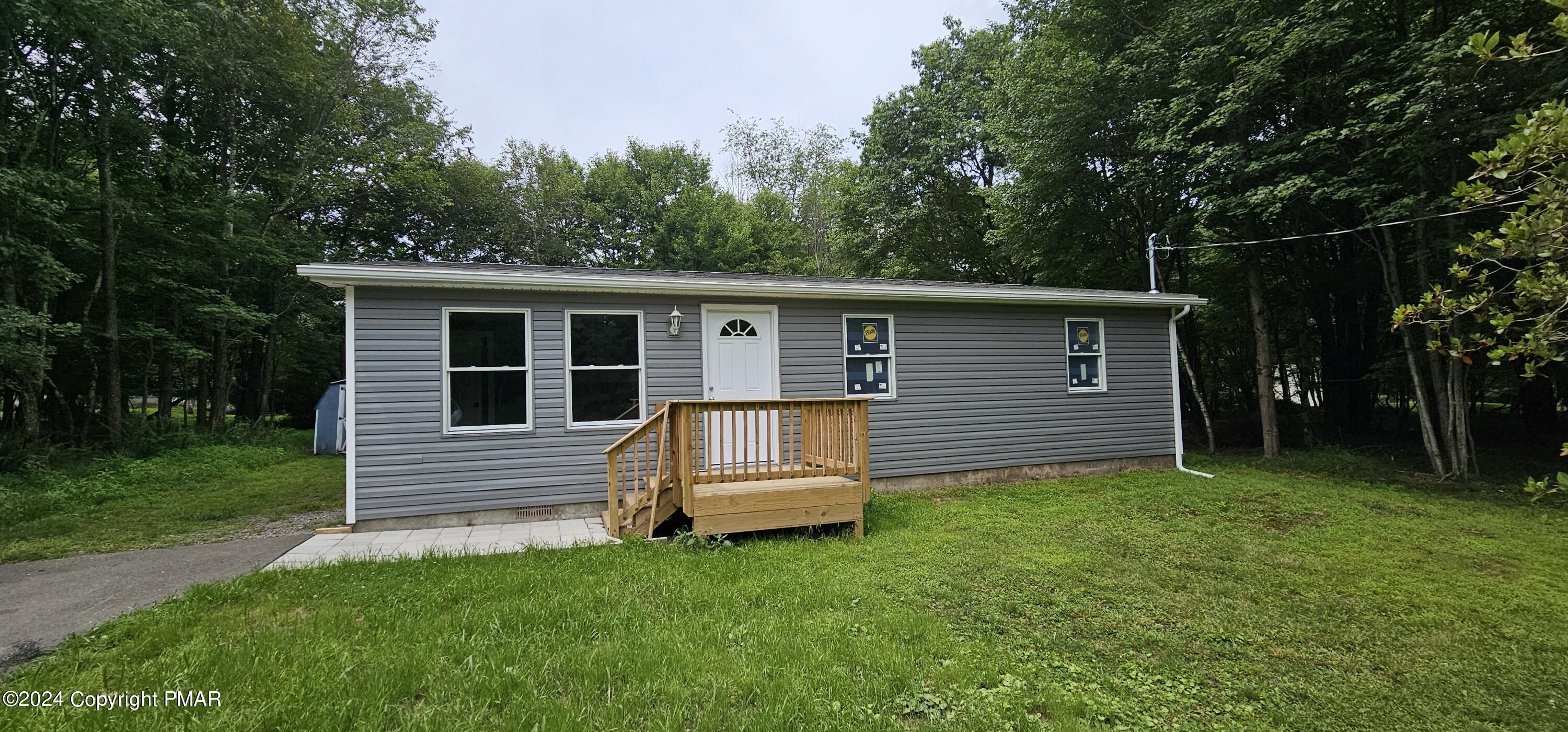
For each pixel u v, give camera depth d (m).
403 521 5.91
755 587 4.07
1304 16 9.06
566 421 6.49
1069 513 6.60
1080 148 12.41
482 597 3.76
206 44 12.26
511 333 6.37
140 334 11.73
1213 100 10.27
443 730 2.39
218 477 9.84
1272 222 11.51
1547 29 7.03
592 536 5.47
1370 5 8.84
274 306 15.94
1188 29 10.45
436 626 3.31
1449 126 7.88
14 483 8.11
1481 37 2.37
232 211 13.06
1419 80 8.16
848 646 3.21
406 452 5.95
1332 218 10.91
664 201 30.30
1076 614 3.88
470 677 2.79
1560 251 2.24
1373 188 8.62
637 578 4.17
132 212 11.23
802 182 31.50
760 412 7.33
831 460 5.85
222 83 13.14
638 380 6.82
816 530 5.81
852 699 2.69
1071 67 12.05
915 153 20.28
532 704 2.57
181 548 5.34
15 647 3.18
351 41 16.25
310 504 7.52
